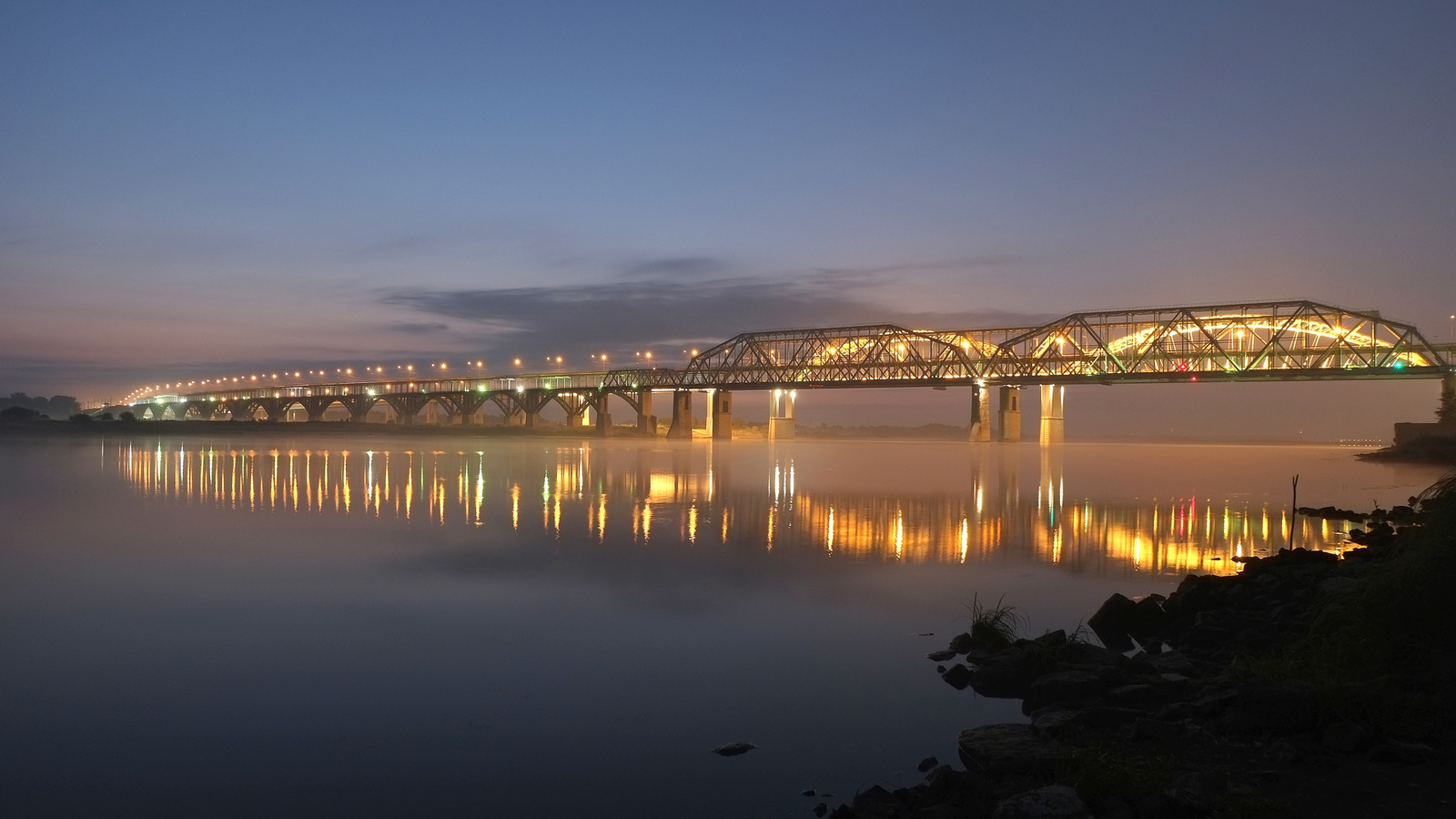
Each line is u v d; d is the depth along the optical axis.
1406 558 15.84
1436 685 13.46
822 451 193.00
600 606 25.34
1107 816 10.59
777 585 28.61
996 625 21.30
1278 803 10.38
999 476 94.94
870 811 11.34
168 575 29.88
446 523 44.75
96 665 19.34
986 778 12.45
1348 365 164.62
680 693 17.55
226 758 14.47
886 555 35.28
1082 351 197.38
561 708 16.75
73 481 70.12
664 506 55.22
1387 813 10.23
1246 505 59.06
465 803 12.89
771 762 14.21
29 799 13.00
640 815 12.44
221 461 100.31
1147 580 29.88
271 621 23.47
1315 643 16.05
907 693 17.53
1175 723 13.43
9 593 26.80
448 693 17.56
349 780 13.65
